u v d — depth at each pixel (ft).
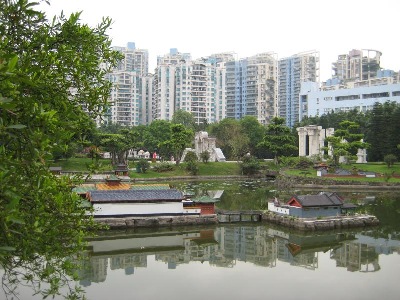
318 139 414.62
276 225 178.09
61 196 36.96
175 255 130.62
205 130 492.13
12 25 35.53
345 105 575.38
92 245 141.79
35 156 28.58
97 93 43.70
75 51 41.47
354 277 107.34
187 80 648.79
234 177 374.84
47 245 38.06
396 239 152.97
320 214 175.32
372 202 236.22
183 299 89.92
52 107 37.17
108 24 50.85
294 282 103.14
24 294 83.66
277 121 398.21
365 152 387.55
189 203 179.52
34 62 36.45
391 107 393.91
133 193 172.14
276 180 335.26
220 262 122.31
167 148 414.62
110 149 355.15
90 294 91.86
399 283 102.37
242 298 91.30
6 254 31.68
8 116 28.91
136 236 155.94
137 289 96.32
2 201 27.81
